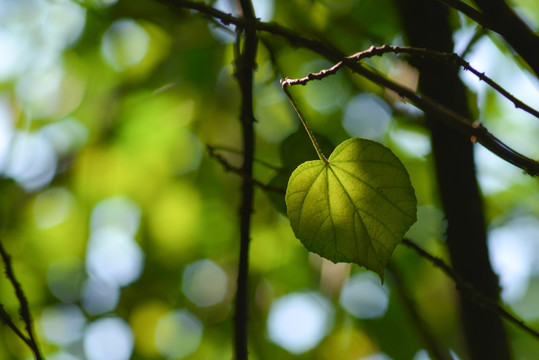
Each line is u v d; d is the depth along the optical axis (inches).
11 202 87.0
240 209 49.6
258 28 47.3
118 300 95.2
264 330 85.7
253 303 85.5
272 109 80.9
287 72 72.4
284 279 88.3
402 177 43.2
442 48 52.7
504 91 44.4
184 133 88.0
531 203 84.2
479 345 51.9
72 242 93.4
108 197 91.8
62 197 91.0
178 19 72.4
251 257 87.0
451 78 52.7
